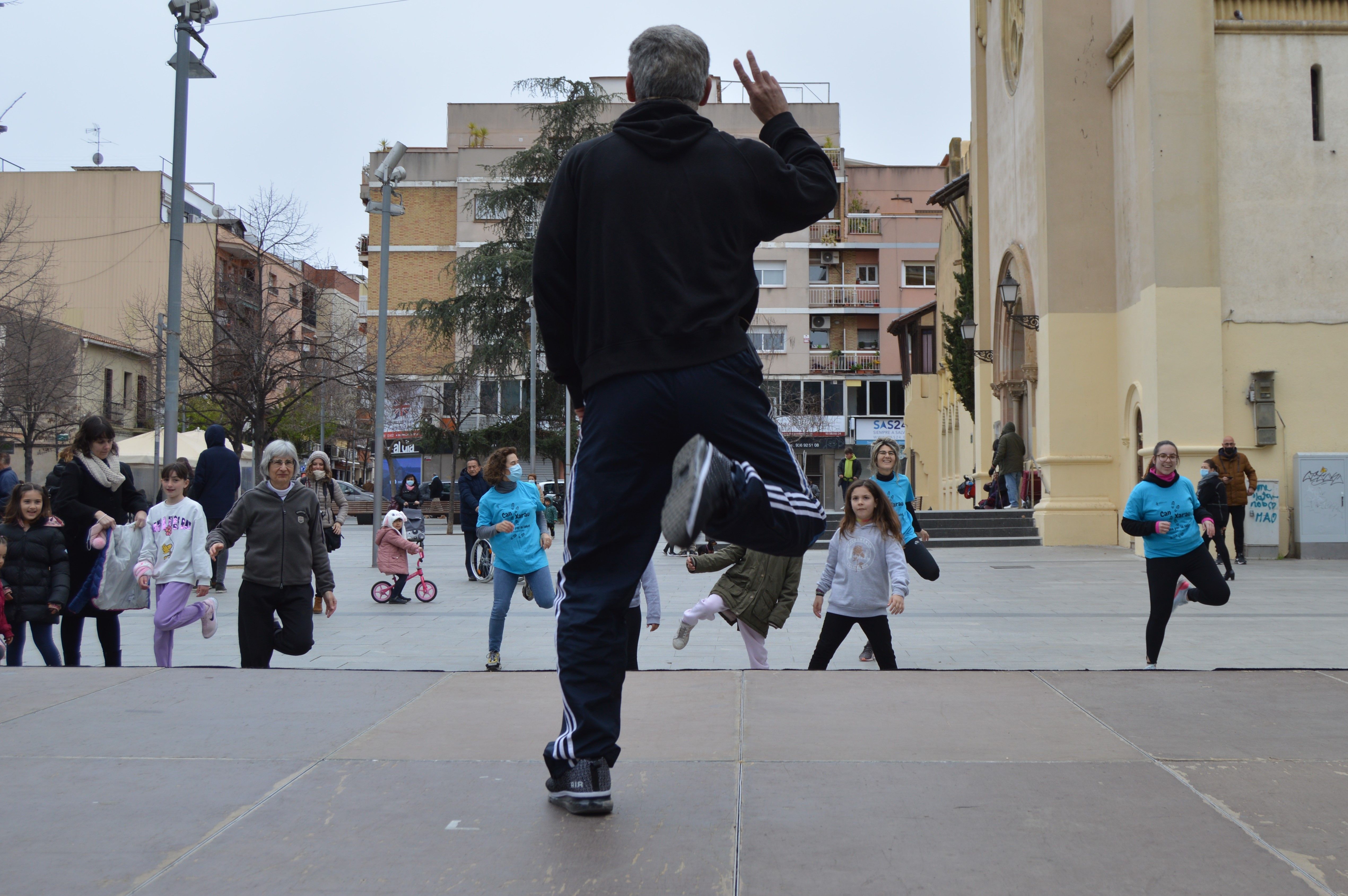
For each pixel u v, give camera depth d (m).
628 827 2.82
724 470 2.35
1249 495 16.66
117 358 47.75
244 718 4.07
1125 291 20.19
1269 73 17.92
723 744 3.67
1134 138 19.62
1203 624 10.91
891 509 6.72
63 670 4.93
